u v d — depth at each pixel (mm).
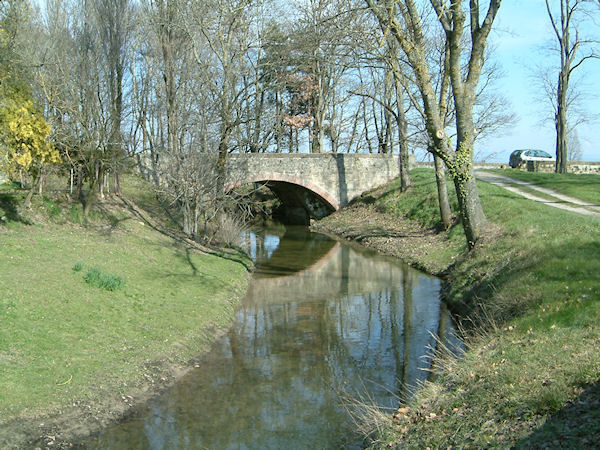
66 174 20312
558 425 5578
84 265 12945
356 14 15445
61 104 16625
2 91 13555
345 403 8516
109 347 9430
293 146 45062
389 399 8617
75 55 16719
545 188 27500
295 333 12312
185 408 8242
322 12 19781
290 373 9805
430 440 6367
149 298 12367
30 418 7043
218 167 20562
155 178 26578
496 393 6785
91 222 17531
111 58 17359
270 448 7105
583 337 7641
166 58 19547
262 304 15148
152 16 20250
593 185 26844
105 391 8133
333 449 7094
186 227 21328
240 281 17094
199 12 18625
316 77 36719
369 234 28125
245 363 10281
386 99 35906
